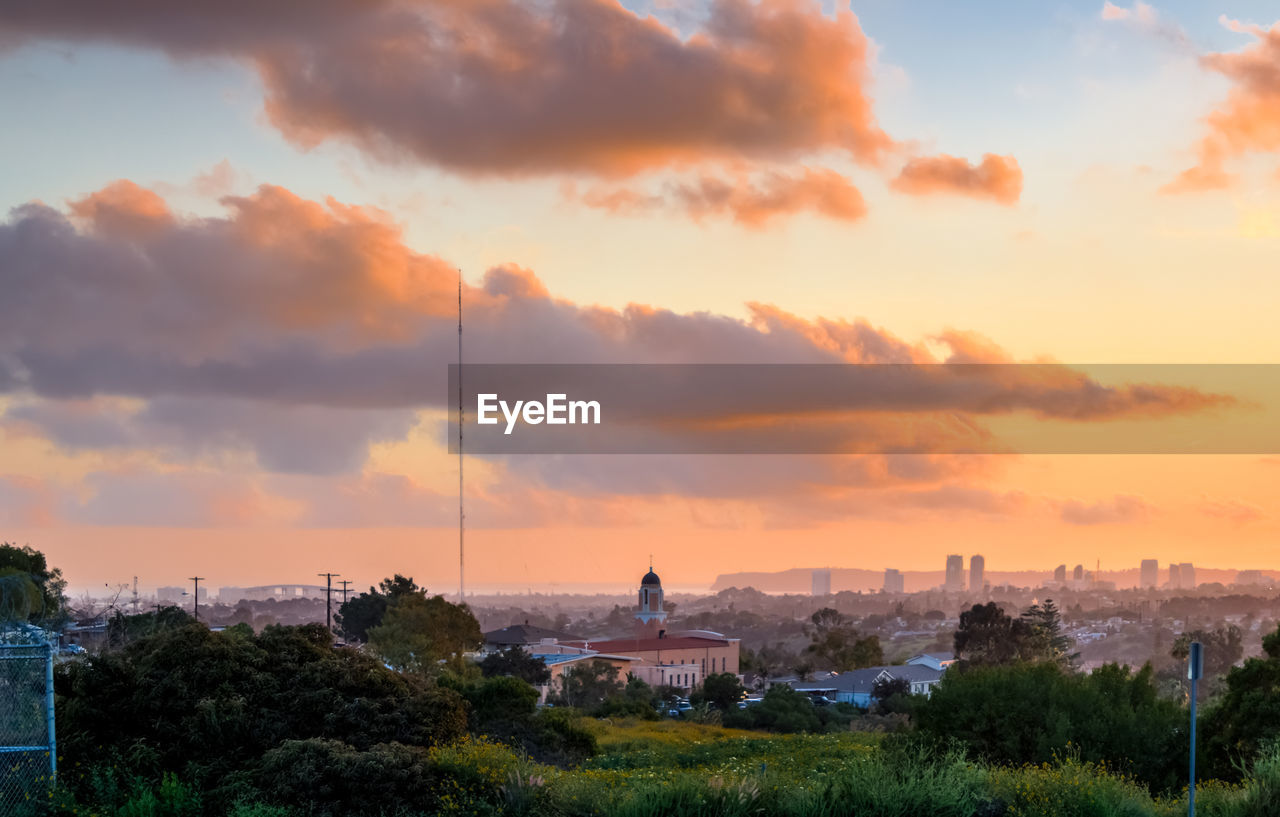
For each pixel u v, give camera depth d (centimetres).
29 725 1603
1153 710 2277
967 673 2555
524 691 3189
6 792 1503
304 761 1598
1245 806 1577
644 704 6788
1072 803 1619
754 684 14275
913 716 2556
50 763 1544
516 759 1767
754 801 1533
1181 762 2155
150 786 1584
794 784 1656
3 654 1585
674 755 3353
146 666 1809
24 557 4128
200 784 1633
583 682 9738
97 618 4906
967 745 2270
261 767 1641
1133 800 1648
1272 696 2250
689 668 15062
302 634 2009
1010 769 2077
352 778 1583
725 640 17762
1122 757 2172
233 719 1739
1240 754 2198
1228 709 2392
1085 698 2309
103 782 1559
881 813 1516
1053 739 2192
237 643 1916
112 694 1764
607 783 1845
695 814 1498
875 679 11931
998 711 2319
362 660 1997
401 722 1858
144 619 4719
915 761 1822
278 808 1513
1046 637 10631
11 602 1880
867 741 4050
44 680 1614
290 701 1838
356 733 1825
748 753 3372
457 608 6375
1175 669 9844
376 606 8575
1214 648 14275
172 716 1755
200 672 1805
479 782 1656
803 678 13612
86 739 1680
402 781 1608
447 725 1900
